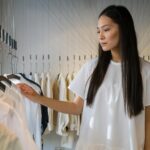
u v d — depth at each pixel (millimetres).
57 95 2557
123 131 1165
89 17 2861
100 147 1196
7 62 2676
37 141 1636
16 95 1181
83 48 2873
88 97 1217
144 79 1156
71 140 2598
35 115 1599
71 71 2855
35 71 2865
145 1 2832
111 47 1140
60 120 2457
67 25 2875
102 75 1207
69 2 2871
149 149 1188
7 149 722
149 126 1179
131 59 1138
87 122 1237
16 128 947
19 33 2855
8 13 2729
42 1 2871
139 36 2826
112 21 1110
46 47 2881
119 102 1163
